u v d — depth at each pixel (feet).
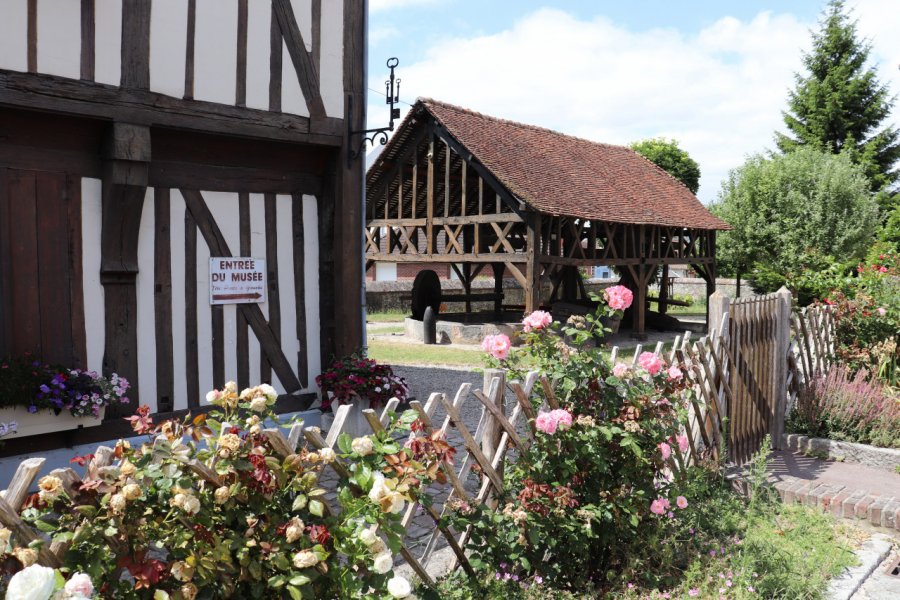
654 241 60.18
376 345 50.70
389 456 8.54
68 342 17.26
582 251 51.65
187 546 7.05
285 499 8.18
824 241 78.54
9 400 15.64
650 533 12.90
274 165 20.94
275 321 21.09
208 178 19.61
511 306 65.51
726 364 18.22
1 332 16.21
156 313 18.75
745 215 84.02
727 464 18.22
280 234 21.17
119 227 17.80
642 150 139.13
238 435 8.07
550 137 63.52
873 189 99.09
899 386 24.30
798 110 103.86
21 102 15.71
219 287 19.88
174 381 19.12
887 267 29.17
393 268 99.25
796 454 20.99
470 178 54.90
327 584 8.17
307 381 21.85
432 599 10.47
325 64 21.03
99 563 6.54
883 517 15.51
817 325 24.68
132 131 17.38
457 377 36.50
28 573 5.37
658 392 13.34
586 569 12.32
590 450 11.94
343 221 21.61
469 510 11.10
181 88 18.20
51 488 6.42
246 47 19.39
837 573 12.84
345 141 21.52
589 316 13.30
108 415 17.88
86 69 16.63
